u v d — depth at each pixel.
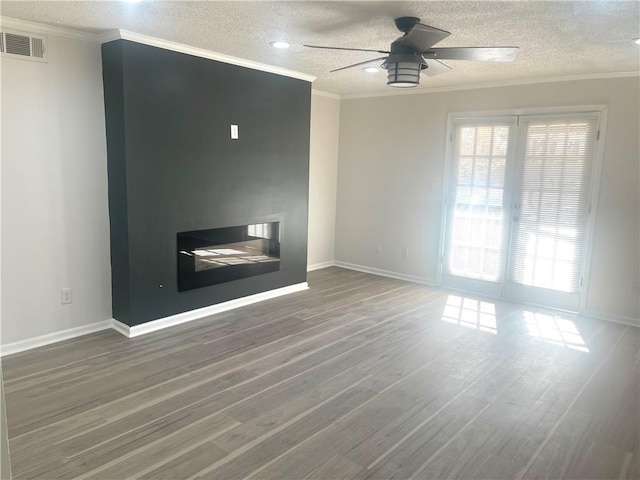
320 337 4.00
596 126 4.53
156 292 4.02
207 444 2.48
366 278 6.12
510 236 5.17
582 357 3.71
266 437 2.55
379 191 6.22
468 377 3.32
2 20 3.22
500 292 5.31
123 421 2.67
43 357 3.46
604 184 4.54
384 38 3.52
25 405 2.81
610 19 2.88
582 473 2.31
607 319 4.64
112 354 3.54
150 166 3.82
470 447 2.51
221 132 4.32
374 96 6.11
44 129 3.51
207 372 3.29
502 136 5.11
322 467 2.31
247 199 4.66
